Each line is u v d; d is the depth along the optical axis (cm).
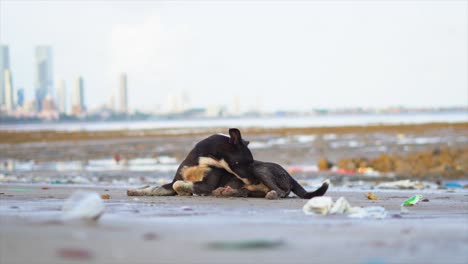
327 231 657
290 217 828
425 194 1519
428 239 597
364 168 2970
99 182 2242
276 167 1327
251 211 931
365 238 602
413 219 827
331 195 1476
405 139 5916
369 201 1245
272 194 1255
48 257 475
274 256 499
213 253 510
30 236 579
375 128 9150
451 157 3281
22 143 6838
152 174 2877
